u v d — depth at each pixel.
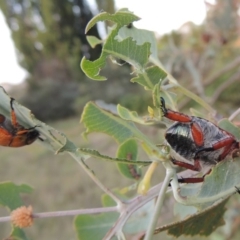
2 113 0.10
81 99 1.17
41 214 0.11
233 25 0.24
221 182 0.08
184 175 0.10
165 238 0.38
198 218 0.10
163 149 0.09
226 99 0.30
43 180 0.74
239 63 0.23
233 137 0.08
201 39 0.27
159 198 0.08
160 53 0.26
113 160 0.09
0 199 0.12
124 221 0.10
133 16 0.08
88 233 0.13
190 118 0.09
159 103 0.09
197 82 0.23
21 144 0.11
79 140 0.72
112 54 0.09
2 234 0.57
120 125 0.10
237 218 0.24
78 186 0.68
